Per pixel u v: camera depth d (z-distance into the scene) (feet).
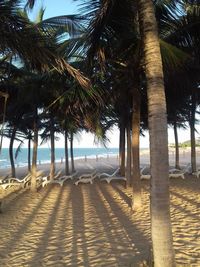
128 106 60.34
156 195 17.71
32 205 50.65
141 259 23.80
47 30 33.37
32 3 25.93
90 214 41.60
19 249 28.32
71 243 29.25
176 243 27.20
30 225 37.29
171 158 191.11
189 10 37.37
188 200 47.32
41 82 58.95
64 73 48.85
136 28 32.58
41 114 68.13
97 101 46.39
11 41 31.58
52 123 81.25
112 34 31.37
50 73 52.60
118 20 29.68
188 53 42.98
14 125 82.74
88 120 50.88
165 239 17.61
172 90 52.70
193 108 80.18
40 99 65.16
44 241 30.42
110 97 47.83
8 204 52.24
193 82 55.67
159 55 18.40
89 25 25.49
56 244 29.25
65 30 35.70
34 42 31.58
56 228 35.19
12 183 73.31
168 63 38.58
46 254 26.58
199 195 50.93
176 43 42.01
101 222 36.94
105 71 41.50
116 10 27.86
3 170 148.05
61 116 66.59
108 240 29.58
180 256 23.97
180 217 36.86
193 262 22.66
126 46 36.50
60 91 58.90
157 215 17.66
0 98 60.64
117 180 77.87
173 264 17.74
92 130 53.26
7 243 30.35
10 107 66.44
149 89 18.17
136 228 33.35
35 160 66.90
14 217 42.06
